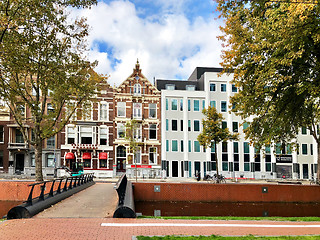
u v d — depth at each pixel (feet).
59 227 30.45
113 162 146.51
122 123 149.89
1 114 137.90
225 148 155.43
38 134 76.64
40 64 47.91
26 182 75.61
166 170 150.00
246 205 76.84
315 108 62.18
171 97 156.25
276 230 32.01
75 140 144.15
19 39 43.93
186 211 69.67
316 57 46.06
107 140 147.13
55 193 54.80
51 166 142.10
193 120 156.46
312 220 44.27
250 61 53.67
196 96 157.69
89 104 81.25
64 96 72.33
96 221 34.24
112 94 150.61
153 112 154.81
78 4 48.67
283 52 46.09
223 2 53.98
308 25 39.78
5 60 45.27
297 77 49.26
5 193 75.00
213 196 78.54
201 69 176.24
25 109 139.54
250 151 156.76
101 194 63.82
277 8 45.88
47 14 46.44
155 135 153.28
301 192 79.82
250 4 52.29
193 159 153.17
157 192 77.82
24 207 37.45
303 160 159.84
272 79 49.57
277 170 158.92
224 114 157.28
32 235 26.96
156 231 29.50
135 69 155.94
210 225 33.78
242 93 57.26
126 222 33.88
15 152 141.08
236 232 30.12
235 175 153.89
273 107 60.90
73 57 54.85
